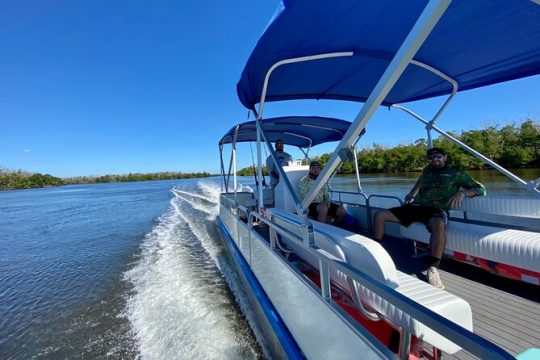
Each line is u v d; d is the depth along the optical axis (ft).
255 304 9.43
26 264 21.03
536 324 5.72
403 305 2.94
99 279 16.33
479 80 9.18
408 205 9.23
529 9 5.63
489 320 5.93
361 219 13.17
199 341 9.25
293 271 6.50
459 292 7.09
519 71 8.47
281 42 5.82
